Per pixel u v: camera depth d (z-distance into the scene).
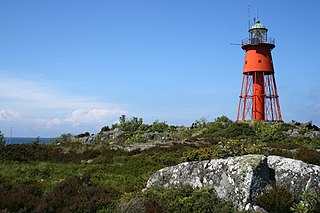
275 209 13.94
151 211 13.44
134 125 56.75
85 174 22.00
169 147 36.81
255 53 60.38
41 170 24.27
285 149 32.28
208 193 14.85
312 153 24.72
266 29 61.84
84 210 14.93
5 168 24.55
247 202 14.27
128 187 18.83
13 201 15.88
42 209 15.30
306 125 53.81
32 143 37.44
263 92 59.81
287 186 15.12
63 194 16.81
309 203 14.25
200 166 16.31
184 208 13.98
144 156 31.41
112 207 15.10
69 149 35.50
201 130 54.56
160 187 16.59
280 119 59.25
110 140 49.25
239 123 51.38
